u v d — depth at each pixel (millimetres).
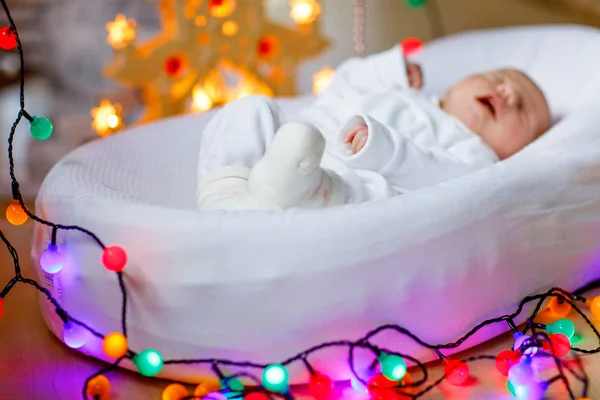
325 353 1073
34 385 1146
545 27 1911
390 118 1485
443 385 1136
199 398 1055
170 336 1069
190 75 2037
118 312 1105
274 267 1021
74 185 1214
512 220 1192
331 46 2096
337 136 1300
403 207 1084
